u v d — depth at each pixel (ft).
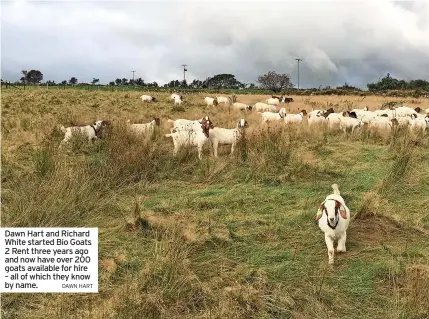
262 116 68.95
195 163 34.81
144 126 47.65
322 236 22.65
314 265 19.95
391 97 157.99
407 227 23.73
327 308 16.96
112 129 42.34
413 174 31.24
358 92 197.16
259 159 33.96
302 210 25.55
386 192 28.19
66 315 16.33
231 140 39.65
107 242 21.63
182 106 95.14
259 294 17.34
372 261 20.20
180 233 21.62
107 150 35.68
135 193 28.04
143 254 20.62
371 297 17.62
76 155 37.50
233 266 19.93
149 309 16.47
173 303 17.11
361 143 43.39
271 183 31.07
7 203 25.49
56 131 46.29
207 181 31.73
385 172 31.89
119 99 111.04
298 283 18.45
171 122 54.65
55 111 74.08
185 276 18.22
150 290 17.54
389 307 16.81
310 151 38.60
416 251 20.90
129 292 17.19
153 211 25.31
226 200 27.25
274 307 16.85
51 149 33.76
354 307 17.04
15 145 40.29
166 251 19.58
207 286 17.89
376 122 52.75
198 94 162.20
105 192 28.30
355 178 31.63
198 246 21.22
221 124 60.23
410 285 17.67
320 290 17.52
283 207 26.43
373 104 111.34
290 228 23.50
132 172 31.83
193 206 26.35
